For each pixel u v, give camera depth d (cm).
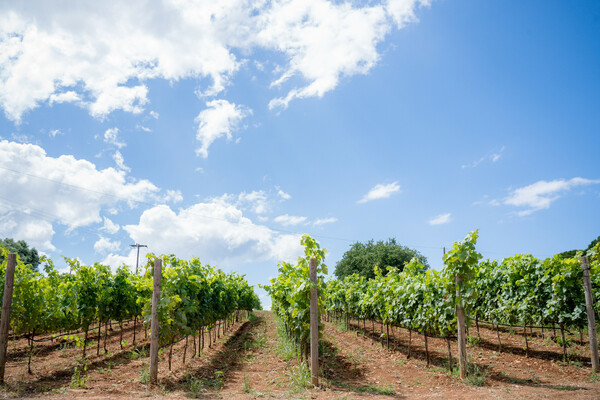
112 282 1417
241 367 1124
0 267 934
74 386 832
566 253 1902
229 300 1830
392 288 1366
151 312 940
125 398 744
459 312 947
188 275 1148
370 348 1473
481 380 893
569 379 927
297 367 1063
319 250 1009
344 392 823
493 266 1434
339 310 2353
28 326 950
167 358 1214
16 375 930
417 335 1781
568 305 1087
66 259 1288
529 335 1522
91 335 1734
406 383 928
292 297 990
